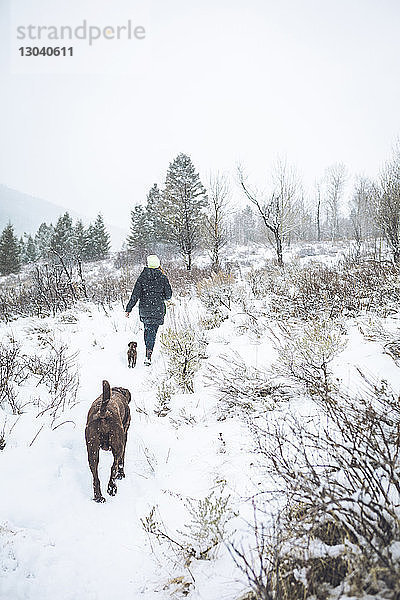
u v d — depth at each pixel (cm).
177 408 537
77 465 412
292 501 296
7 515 324
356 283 902
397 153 1390
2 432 432
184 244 2123
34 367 642
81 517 338
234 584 254
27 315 1133
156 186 3872
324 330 607
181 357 585
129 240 4041
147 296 745
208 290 1021
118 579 280
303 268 1359
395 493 277
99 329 930
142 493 376
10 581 263
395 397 401
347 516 241
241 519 314
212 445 435
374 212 1405
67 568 284
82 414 523
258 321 802
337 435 364
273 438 386
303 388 477
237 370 568
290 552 242
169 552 302
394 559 214
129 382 652
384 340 579
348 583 209
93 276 2427
